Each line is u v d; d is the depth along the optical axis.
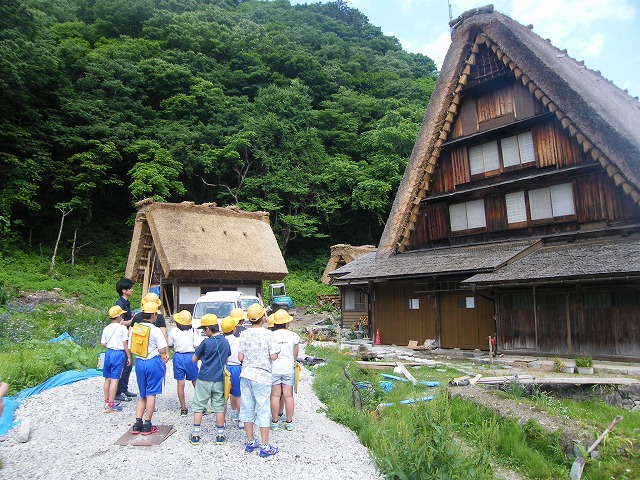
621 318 11.42
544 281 11.48
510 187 15.60
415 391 8.95
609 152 12.90
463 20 17.39
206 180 40.44
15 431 6.21
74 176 31.58
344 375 9.96
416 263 16.36
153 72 39.34
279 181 37.97
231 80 45.84
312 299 34.00
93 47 43.75
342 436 6.52
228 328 6.23
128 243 34.41
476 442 6.57
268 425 5.63
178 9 56.59
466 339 14.96
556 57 16.98
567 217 14.20
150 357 6.23
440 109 17.44
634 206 12.81
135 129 35.41
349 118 45.59
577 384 9.17
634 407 8.91
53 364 9.94
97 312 21.88
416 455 5.21
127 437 6.00
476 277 13.08
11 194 27.91
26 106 30.77
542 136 14.86
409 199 18.22
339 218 43.00
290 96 43.31
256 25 55.78
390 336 17.41
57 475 4.83
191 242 22.88
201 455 5.49
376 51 67.88
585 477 5.95
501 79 16.08
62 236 33.00
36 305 20.69
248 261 24.34
